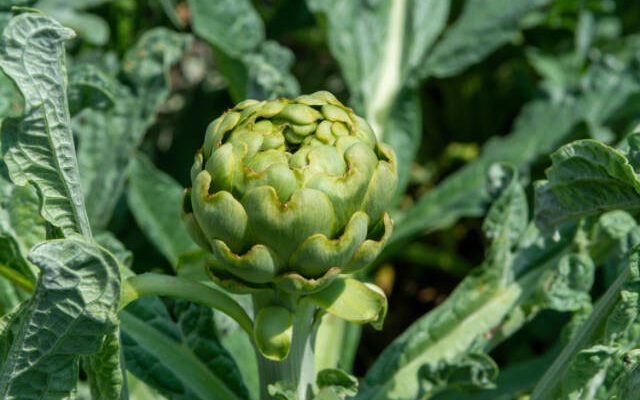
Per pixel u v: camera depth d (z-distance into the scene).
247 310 1.03
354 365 1.54
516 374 1.13
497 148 1.32
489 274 1.02
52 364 0.81
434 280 1.64
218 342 0.95
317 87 1.73
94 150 1.13
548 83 1.38
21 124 0.81
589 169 0.86
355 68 1.31
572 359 0.90
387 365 1.01
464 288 1.02
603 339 0.88
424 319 1.02
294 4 1.62
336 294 0.83
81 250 0.78
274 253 0.79
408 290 1.63
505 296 1.02
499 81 1.77
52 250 0.78
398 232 1.25
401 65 1.34
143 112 1.13
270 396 0.87
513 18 1.38
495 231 1.01
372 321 0.83
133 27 1.62
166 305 0.95
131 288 0.83
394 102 1.29
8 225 0.93
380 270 1.62
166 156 1.54
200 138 1.56
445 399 1.12
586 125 1.29
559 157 0.87
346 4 1.33
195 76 1.82
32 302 0.79
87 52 1.37
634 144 0.87
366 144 0.81
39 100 0.81
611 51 1.61
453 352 1.00
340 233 0.79
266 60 1.18
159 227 1.14
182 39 1.15
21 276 0.94
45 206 0.83
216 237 0.79
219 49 1.22
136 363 0.94
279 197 0.78
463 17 1.40
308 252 0.78
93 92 0.94
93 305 0.80
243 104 0.82
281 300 0.83
